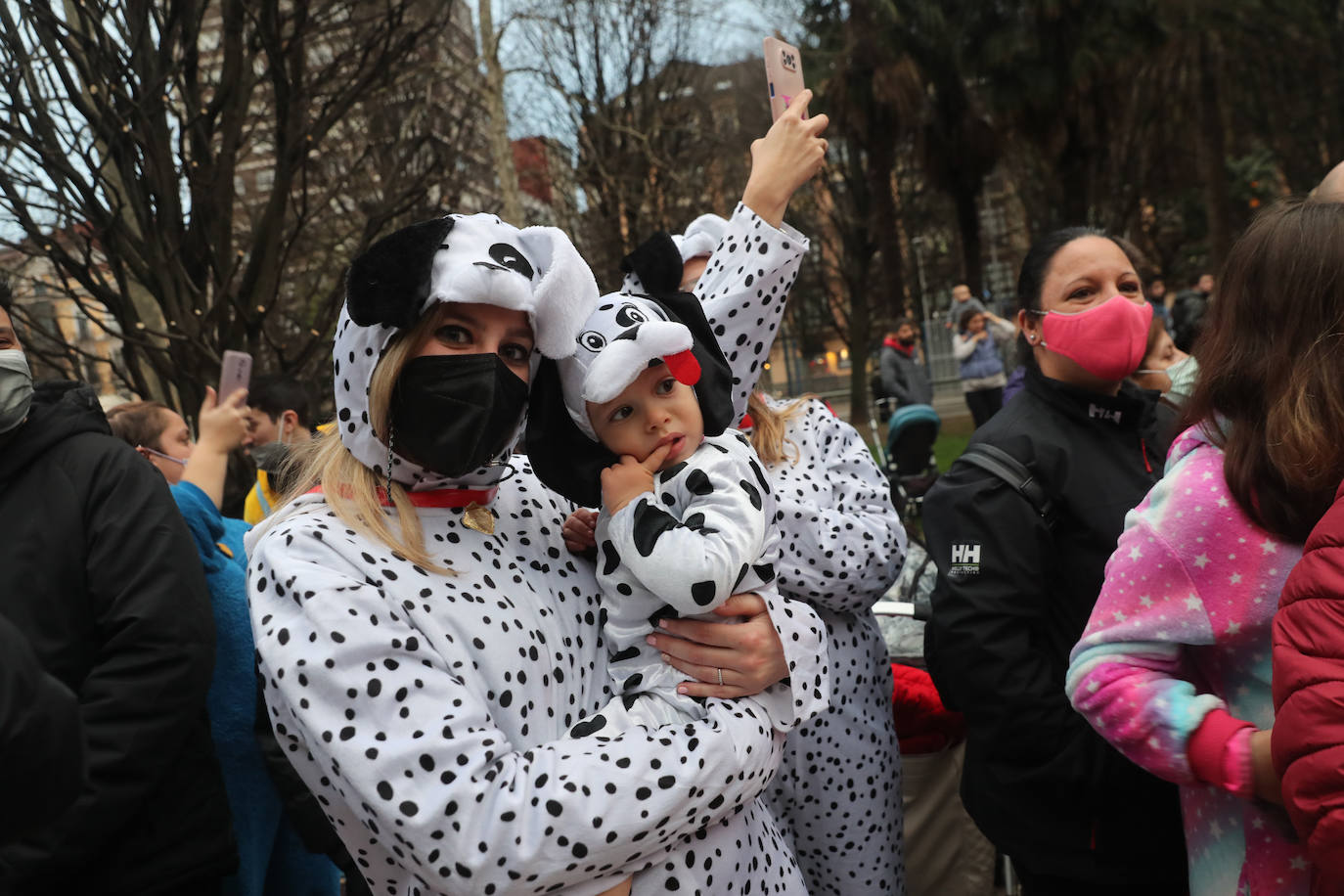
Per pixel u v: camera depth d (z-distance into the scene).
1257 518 1.42
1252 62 18.48
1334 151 19.94
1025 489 2.02
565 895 1.26
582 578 1.55
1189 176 22.36
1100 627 1.56
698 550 1.37
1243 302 1.47
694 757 1.31
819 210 25.17
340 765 1.20
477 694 1.29
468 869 1.18
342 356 1.36
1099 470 2.06
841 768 2.26
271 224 5.67
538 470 1.51
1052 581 2.04
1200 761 1.42
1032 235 22.78
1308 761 1.17
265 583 1.32
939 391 23.42
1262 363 1.42
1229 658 1.50
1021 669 1.94
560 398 1.53
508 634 1.35
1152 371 3.38
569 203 15.79
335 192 6.54
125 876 1.79
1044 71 15.72
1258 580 1.43
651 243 2.20
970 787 2.09
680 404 1.51
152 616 1.75
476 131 11.11
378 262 1.29
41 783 0.93
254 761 2.57
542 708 1.36
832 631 2.31
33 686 0.93
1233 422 1.47
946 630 2.01
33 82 4.69
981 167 17.92
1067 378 2.20
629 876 1.31
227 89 5.30
